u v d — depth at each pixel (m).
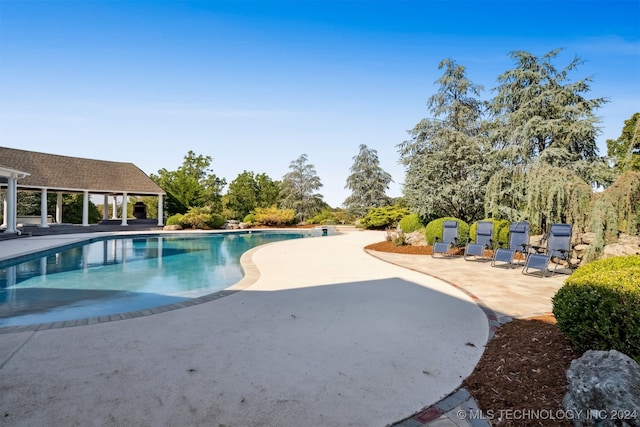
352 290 7.43
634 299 3.28
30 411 2.83
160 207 31.25
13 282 9.78
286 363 3.80
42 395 3.08
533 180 11.86
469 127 21.17
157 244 20.00
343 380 3.43
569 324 3.69
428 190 17.55
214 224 32.09
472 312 5.86
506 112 18.42
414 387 3.31
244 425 2.69
